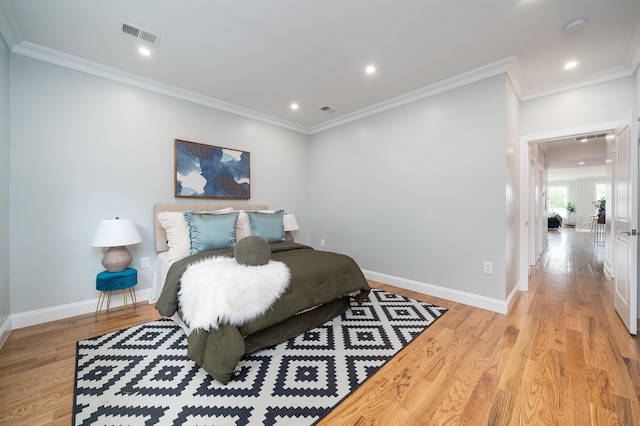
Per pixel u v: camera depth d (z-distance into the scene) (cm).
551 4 186
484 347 199
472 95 284
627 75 262
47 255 244
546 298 304
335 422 131
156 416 134
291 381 162
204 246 274
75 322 245
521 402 143
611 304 283
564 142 540
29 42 227
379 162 373
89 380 162
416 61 261
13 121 228
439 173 310
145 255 301
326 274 232
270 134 423
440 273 311
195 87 317
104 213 274
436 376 166
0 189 211
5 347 200
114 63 263
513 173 296
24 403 143
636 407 138
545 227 643
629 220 224
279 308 194
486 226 276
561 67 266
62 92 250
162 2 185
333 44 235
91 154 266
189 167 332
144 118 299
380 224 373
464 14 197
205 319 164
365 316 259
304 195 475
